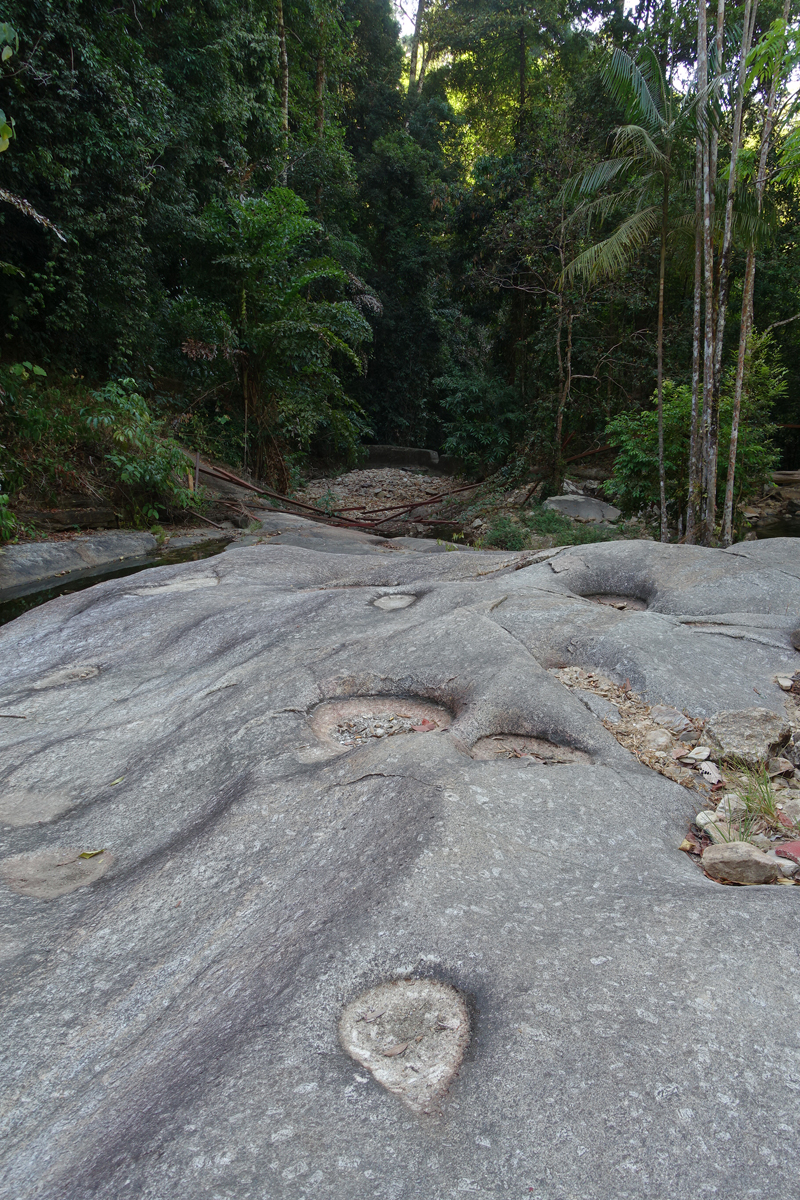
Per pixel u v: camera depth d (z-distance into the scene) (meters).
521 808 2.28
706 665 3.48
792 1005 1.41
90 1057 1.58
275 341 14.14
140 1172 1.18
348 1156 1.17
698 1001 1.42
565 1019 1.40
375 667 3.46
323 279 19.69
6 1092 1.51
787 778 2.69
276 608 4.70
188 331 13.60
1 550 7.86
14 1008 1.74
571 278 9.59
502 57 25.22
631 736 2.91
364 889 1.88
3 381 9.00
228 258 13.46
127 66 11.48
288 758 2.77
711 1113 1.20
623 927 1.67
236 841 2.28
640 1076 1.27
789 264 15.59
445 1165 1.15
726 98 8.53
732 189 7.32
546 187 16.02
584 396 15.52
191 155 13.68
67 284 10.65
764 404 9.95
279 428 15.23
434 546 9.99
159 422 10.73
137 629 4.79
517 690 3.07
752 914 1.69
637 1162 1.13
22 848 2.49
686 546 5.38
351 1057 1.38
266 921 1.89
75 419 9.98
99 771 3.03
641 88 7.90
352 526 12.89
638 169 8.76
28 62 8.88
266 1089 1.31
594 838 2.17
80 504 9.66
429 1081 1.31
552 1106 1.23
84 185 10.53
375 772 2.49
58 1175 1.24
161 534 9.70
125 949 1.93
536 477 15.20
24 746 3.31
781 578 4.57
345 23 22.88
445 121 26.80
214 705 3.35
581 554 5.38
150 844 2.45
